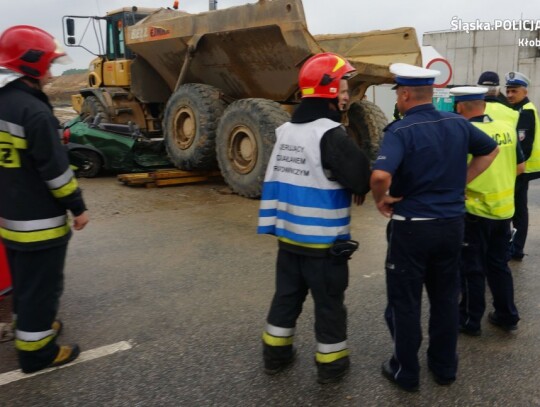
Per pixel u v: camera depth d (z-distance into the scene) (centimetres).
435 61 1087
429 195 286
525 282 479
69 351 340
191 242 595
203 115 865
